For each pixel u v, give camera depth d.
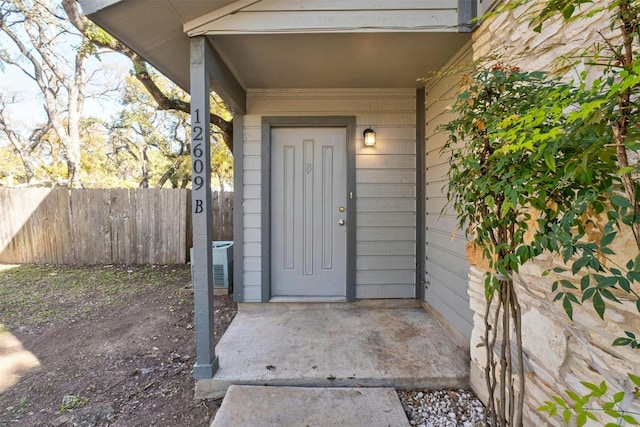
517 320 1.12
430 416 1.81
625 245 1.01
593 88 0.74
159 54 2.29
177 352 2.65
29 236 5.75
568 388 1.27
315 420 1.70
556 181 0.79
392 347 2.43
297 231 3.43
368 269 3.38
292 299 3.37
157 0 1.78
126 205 5.80
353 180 3.34
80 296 4.07
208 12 1.99
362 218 3.36
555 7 0.85
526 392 1.53
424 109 3.27
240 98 3.12
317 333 2.70
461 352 2.35
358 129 3.33
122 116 10.71
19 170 11.16
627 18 0.70
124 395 2.07
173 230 5.81
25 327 3.15
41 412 1.91
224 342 2.52
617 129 0.69
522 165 0.91
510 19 1.69
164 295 4.12
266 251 3.35
